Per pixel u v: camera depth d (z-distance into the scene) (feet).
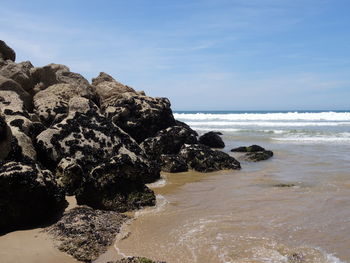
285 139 85.87
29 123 37.99
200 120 182.80
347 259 19.33
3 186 23.17
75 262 19.51
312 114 180.96
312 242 21.61
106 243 21.54
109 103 60.13
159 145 52.13
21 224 24.11
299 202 30.27
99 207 28.30
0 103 42.83
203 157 47.65
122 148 39.04
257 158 55.42
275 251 20.38
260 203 30.12
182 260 19.45
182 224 24.93
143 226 24.63
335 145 73.20
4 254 19.92
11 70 61.77
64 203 28.37
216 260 19.36
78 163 36.06
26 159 30.86
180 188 36.58
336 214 26.89
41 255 19.94
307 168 47.24
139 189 29.99
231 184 38.24
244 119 181.06
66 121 39.42
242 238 22.27
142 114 57.57
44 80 66.18
